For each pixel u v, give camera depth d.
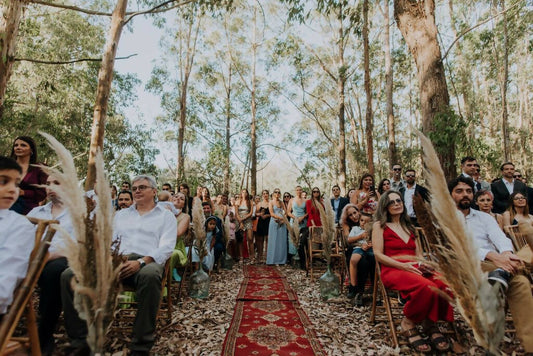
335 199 8.42
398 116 29.28
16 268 2.11
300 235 8.05
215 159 23.03
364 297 4.85
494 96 26.11
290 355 3.05
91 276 1.77
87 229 1.78
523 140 24.31
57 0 15.17
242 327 3.80
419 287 3.04
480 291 1.78
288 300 5.05
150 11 6.28
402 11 7.23
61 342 3.03
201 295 5.03
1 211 2.23
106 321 1.84
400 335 3.50
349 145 27.55
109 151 23.66
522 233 3.21
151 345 2.86
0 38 4.98
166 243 3.36
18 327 3.16
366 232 4.78
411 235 3.70
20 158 4.07
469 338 3.43
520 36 17.42
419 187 6.56
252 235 10.22
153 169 24.81
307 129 30.14
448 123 6.41
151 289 2.84
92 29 17.69
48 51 16.53
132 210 3.71
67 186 1.73
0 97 4.97
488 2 18.34
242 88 27.67
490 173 15.06
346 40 18.25
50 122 14.17
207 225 6.28
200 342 3.31
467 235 1.80
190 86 24.42
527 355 2.76
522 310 2.84
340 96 17.55
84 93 18.31
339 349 3.21
